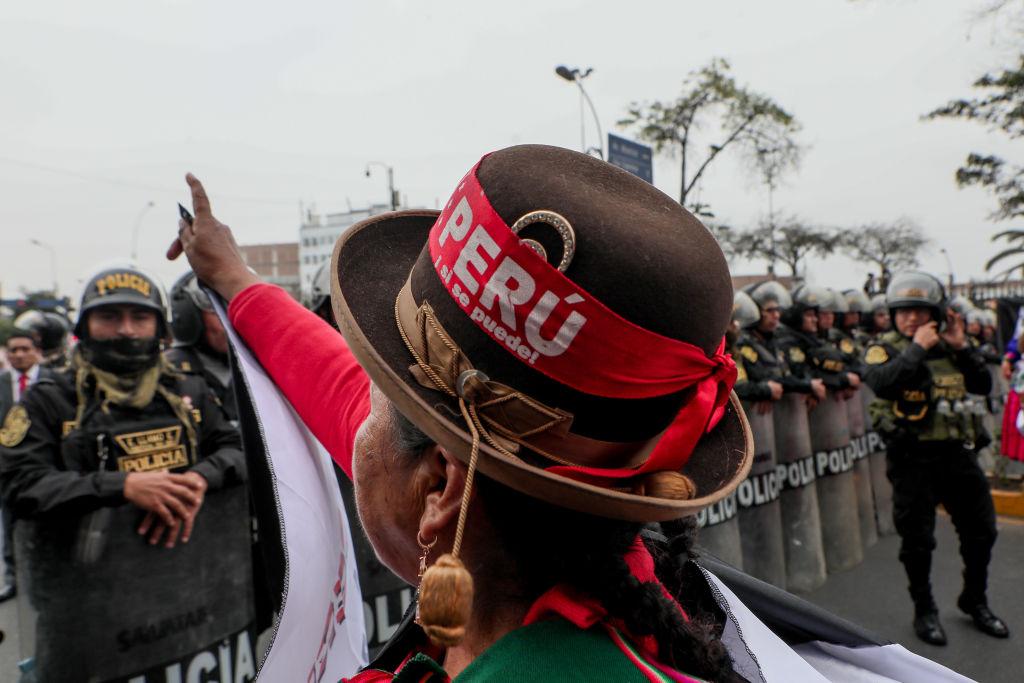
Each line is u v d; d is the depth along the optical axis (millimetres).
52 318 5391
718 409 786
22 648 2189
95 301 2461
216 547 2455
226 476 2498
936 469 3893
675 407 709
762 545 4188
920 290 3947
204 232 1226
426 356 714
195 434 2617
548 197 646
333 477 1138
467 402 670
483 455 640
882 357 4016
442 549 738
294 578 921
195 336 3355
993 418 7859
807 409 4867
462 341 682
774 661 967
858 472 5645
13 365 5086
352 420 1013
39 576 2164
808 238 28031
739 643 942
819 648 1146
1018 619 4211
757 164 21688
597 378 639
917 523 3889
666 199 718
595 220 632
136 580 2268
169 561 2332
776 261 27969
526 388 660
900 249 29891
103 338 2471
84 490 2205
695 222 704
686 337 646
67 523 2186
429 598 564
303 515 985
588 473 668
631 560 745
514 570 711
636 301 622
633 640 688
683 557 956
